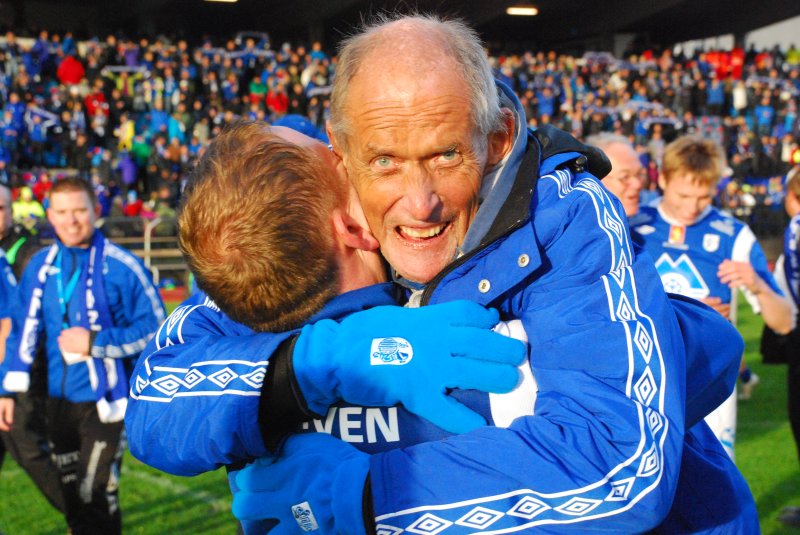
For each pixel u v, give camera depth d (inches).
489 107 55.5
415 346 53.2
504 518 49.3
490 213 56.0
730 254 159.9
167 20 1115.9
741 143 887.1
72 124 767.7
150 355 61.7
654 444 49.2
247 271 53.9
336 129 57.6
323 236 55.2
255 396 53.7
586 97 912.9
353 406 55.6
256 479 56.2
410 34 54.8
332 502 51.4
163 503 189.3
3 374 159.2
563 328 52.7
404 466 50.7
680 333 57.8
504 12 1083.3
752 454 216.7
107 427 152.6
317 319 57.0
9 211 193.0
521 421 50.9
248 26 1165.7
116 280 157.6
